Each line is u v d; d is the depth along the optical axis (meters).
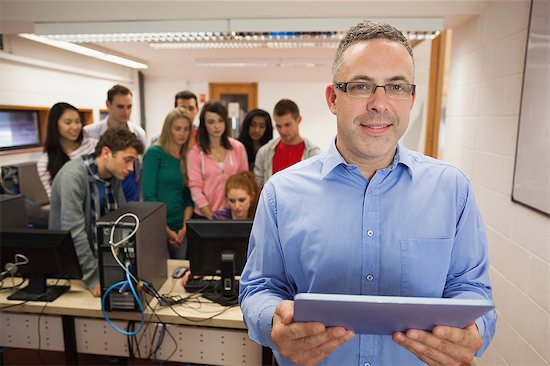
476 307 0.62
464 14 2.17
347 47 0.85
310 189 0.97
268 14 2.46
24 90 3.89
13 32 2.93
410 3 2.20
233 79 6.75
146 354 1.67
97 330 1.68
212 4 2.34
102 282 1.53
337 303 0.62
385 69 0.80
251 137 3.25
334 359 0.93
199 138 2.50
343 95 0.84
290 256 0.96
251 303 0.93
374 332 0.74
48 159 2.62
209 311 1.59
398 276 0.90
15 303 1.61
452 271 0.94
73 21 2.61
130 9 2.44
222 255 1.67
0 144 3.62
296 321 0.70
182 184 2.58
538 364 1.51
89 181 1.79
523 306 1.63
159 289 1.76
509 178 1.76
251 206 2.09
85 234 1.76
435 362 0.71
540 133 1.47
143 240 1.55
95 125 2.96
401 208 0.92
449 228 0.91
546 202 1.42
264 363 1.61
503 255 1.81
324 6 2.31
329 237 0.92
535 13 1.50
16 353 2.02
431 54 3.33
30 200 3.15
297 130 2.65
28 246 1.60
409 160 0.96
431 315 0.65
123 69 6.10
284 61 5.40
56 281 1.83
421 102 3.65
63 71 4.54
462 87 2.41
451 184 0.94
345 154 0.95
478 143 2.13
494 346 1.90
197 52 5.04
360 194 0.94
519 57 1.69
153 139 3.52
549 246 1.43
